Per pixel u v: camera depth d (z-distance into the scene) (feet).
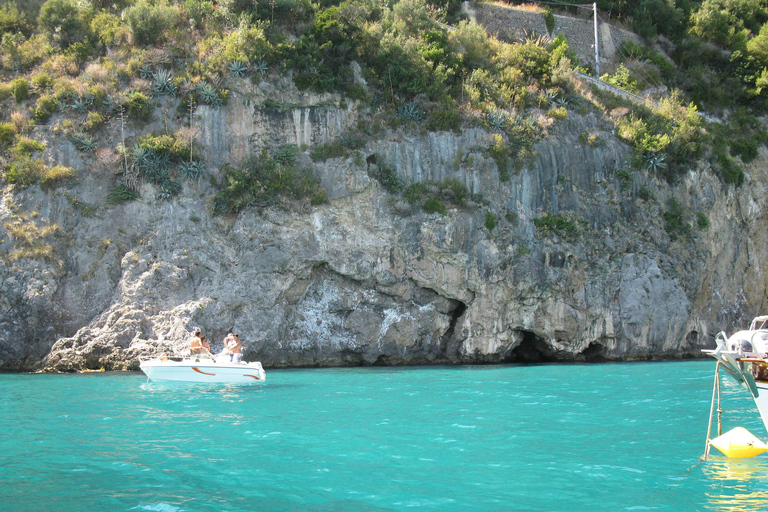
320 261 89.04
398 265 91.71
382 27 107.96
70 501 27.07
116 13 104.68
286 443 37.70
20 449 35.96
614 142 107.86
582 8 151.02
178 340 79.05
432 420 45.19
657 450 36.73
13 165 83.97
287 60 95.25
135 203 86.12
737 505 27.09
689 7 158.61
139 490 28.66
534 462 33.83
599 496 28.27
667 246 105.50
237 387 62.80
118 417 45.78
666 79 139.54
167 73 91.97
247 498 27.66
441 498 27.84
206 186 88.53
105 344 78.13
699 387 64.13
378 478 30.71
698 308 109.91
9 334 77.41
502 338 95.45
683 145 111.34
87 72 92.07
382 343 90.99
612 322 99.09
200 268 84.84
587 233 100.78
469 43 114.73
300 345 88.84
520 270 95.04
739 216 117.39
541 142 102.94
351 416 46.73
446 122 100.32
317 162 93.20
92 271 82.23
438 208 93.56
